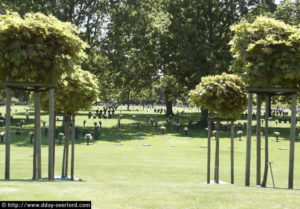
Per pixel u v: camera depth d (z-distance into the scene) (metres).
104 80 42.09
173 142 26.72
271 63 9.65
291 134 10.07
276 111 68.94
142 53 39.94
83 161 17.30
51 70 9.44
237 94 11.56
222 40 40.31
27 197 5.67
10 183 7.25
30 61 9.15
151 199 6.03
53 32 9.22
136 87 43.03
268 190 8.04
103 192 6.46
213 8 42.69
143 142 26.39
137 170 14.85
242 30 10.23
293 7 39.44
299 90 10.01
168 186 8.03
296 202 6.22
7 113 9.55
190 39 39.12
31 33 9.02
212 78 11.90
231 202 6.04
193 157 19.53
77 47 9.70
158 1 40.19
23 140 25.05
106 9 37.47
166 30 38.66
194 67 36.28
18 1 34.81
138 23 37.44
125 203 5.68
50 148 9.92
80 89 12.01
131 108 91.75
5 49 8.88
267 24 9.98
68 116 12.56
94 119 48.72
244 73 9.86
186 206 5.66
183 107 104.00
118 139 27.94
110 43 36.88
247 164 10.25
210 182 11.98
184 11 40.72
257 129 10.73
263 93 10.86
